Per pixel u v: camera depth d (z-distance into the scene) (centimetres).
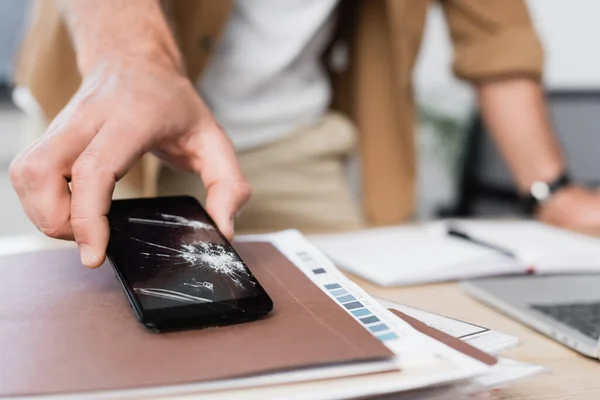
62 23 70
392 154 104
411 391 27
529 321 45
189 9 76
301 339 28
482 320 46
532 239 68
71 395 23
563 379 36
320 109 92
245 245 43
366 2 99
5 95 159
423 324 31
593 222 83
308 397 24
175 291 31
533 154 94
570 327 42
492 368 28
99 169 35
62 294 34
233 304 30
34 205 35
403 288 54
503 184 181
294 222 90
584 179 177
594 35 202
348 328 29
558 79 203
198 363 25
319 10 86
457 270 56
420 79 199
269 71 84
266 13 83
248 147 87
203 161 42
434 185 203
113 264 33
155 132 39
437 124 201
